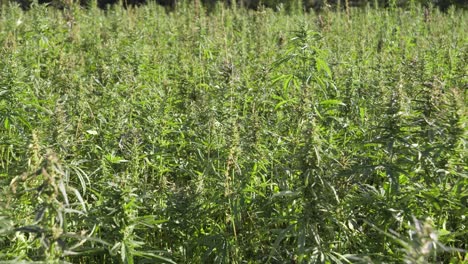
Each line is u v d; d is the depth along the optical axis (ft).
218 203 15.33
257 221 16.12
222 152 17.30
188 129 19.69
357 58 28.84
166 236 16.11
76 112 20.47
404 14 45.68
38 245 14.02
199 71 26.86
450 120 13.61
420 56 28.30
